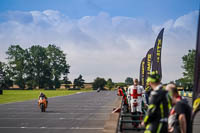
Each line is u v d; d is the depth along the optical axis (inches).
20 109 1012.5
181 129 232.4
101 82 7396.7
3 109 1012.5
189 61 3531.0
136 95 531.8
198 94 266.1
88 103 1387.8
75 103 1391.5
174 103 255.4
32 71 6067.9
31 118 727.7
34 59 6112.2
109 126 335.9
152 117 221.8
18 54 5964.6
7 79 5816.9
